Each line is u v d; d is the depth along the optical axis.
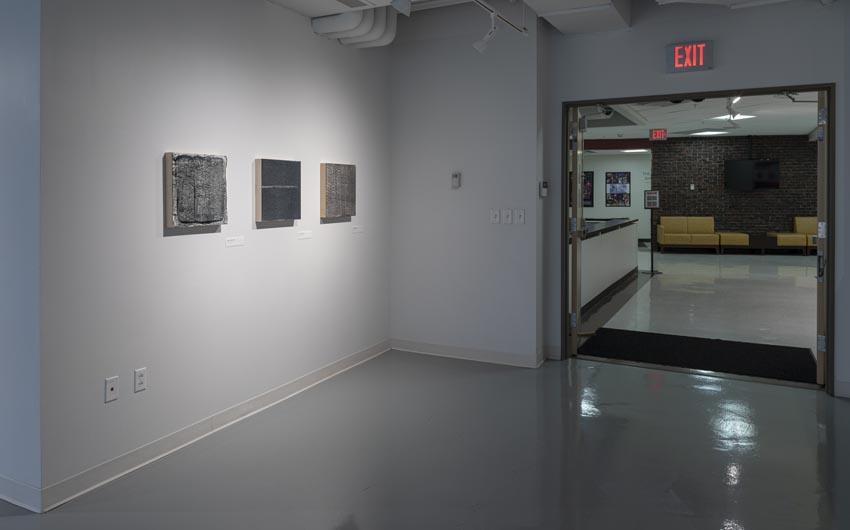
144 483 3.11
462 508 2.85
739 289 9.34
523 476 3.18
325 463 3.34
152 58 3.30
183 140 3.52
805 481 3.11
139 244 3.28
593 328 6.73
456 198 5.40
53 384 2.87
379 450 3.51
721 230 15.30
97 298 3.06
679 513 2.80
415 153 5.54
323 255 4.80
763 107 9.68
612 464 3.33
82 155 2.95
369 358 5.48
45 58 2.76
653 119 11.08
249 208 4.03
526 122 5.05
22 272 2.83
